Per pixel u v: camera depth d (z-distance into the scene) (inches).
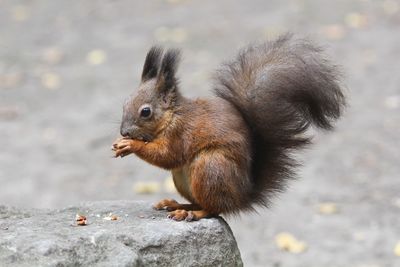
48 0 1041.5
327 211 510.6
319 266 441.7
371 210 510.0
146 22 924.6
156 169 600.1
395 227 486.0
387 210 508.7
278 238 479.8
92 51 848.3
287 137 290.8
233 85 293.4
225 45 820.6
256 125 289.4
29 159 616.4
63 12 987.3
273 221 506.0
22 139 653.9
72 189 562.6
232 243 280.7
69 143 644.1
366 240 471.5
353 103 679.7
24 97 739.4
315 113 291.3
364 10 904.3
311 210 515.5
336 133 630.5
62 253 245.3
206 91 695.7
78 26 930.1
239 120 283.4
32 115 700.7
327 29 842.8
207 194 275.7
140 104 281.3
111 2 1013.8
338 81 292.5
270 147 291.7
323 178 559.5
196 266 268.8
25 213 293.9
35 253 242.7
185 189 290.7
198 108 280.8
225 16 920.9
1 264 239.8
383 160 582.2
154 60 292.7
